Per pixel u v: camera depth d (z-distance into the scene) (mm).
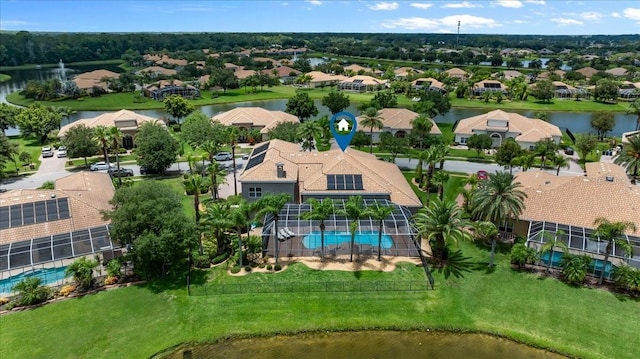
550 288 44281
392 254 51000
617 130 131250
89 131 87875
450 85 197875
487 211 47875
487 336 38500
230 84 195250
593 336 37938
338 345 37406
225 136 78562
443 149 69938
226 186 75625
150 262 44844
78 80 191250
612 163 81438
